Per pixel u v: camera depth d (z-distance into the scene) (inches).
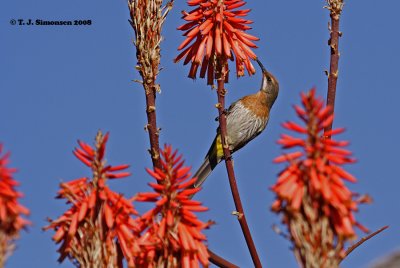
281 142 355.3
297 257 354.0
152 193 405.7
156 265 406.6
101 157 394.9
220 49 590.6
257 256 526.6
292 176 351.3
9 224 350.0
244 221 535.5
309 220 350.6
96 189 394.3
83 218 394.6
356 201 351.6
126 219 401.4
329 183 352.8
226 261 502.0
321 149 355.6
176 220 402.6
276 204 352.5
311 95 354.9
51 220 393.4
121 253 405.7
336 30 571.2
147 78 579.5
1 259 345.7
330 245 350.6
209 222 408.2
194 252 403.9
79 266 395.2
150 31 588.1
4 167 352.8
